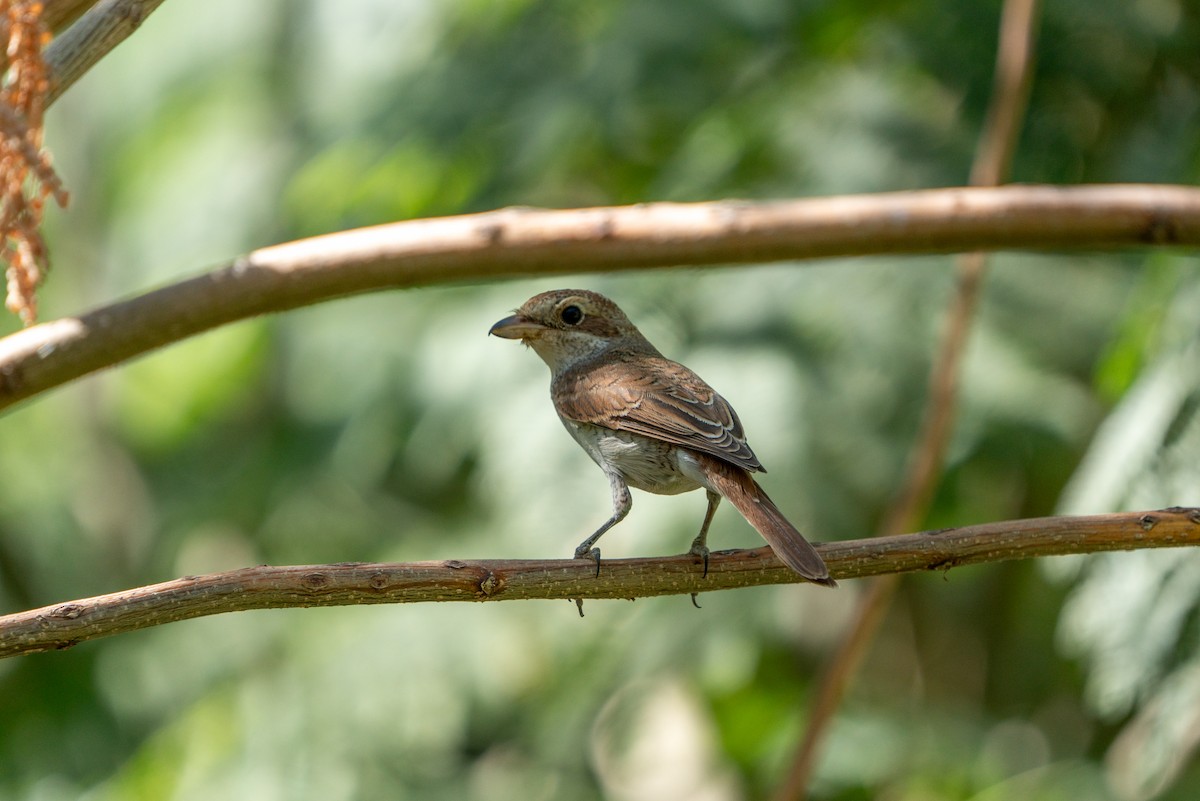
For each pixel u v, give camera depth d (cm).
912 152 1179
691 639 1170
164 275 1683
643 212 545
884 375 1126
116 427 1891
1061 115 1131
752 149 1238
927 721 1344
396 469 1415
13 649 543
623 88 1180
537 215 550
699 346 1156
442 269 552
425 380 1268
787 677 1399
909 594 1487
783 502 1086
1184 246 521
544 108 1198
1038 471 1223
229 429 1800
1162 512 621
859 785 1280
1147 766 840
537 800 1334
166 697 1455
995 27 1181
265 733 1345
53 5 568
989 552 624
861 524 1098
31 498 1788
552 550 1122
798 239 535
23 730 1452
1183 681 825
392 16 1361
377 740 1317
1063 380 1116
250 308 564
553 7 1264
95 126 1928
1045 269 1159
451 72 1262
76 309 1983
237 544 1573
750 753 1383
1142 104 1127
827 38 1261
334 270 559
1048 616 1394
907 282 1157
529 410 1180
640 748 1349
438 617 1348
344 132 1292
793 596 1230
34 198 544
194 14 1722
